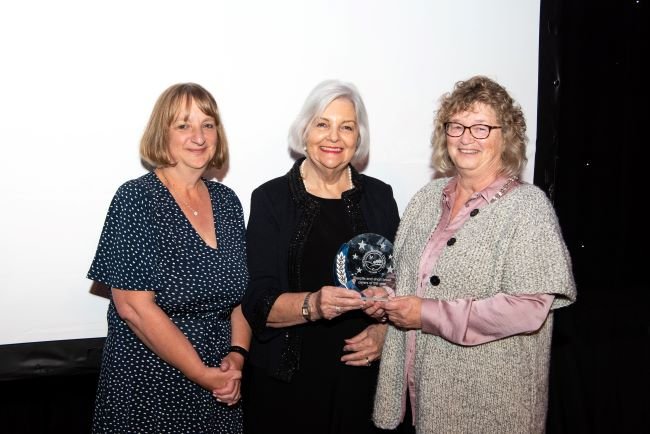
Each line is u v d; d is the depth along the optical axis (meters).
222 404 1.80
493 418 1.52
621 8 2.61
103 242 1.61
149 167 2.09
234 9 2.12
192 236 1.69
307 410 1.82
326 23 2.24
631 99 2.65
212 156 1.80
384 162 2.40
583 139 2.63
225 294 1.73
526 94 2.57
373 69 2.33
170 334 1.59
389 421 1.74
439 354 1.58
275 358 1.81
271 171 2.24
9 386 2.08
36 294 2.02
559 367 2.67
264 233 1.85
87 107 2.00
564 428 2.66
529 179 2.62
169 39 2.06
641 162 2.69
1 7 1.88
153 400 1.66
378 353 1.82
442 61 2.43
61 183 2.00
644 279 2.72
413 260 1.67
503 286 1.50
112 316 1.71
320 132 1.80
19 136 1.94
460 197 1.67
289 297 1.73
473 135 1.55
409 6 2.35
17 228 1.98
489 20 2.48
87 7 1.96
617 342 2.71
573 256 2.66
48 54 1.94
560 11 2.57
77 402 2.16
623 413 2.72
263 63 2.18
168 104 1.71
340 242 1.84
